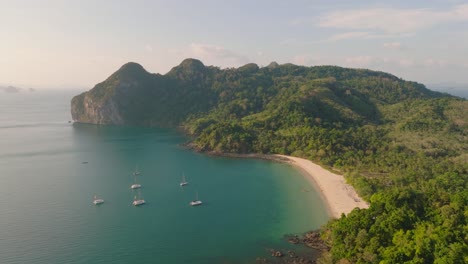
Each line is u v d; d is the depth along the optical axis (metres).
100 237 132.62
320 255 117.50
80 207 163.25
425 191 140.88
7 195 179.62
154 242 128.88
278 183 197.75
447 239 95.25
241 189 188.75
